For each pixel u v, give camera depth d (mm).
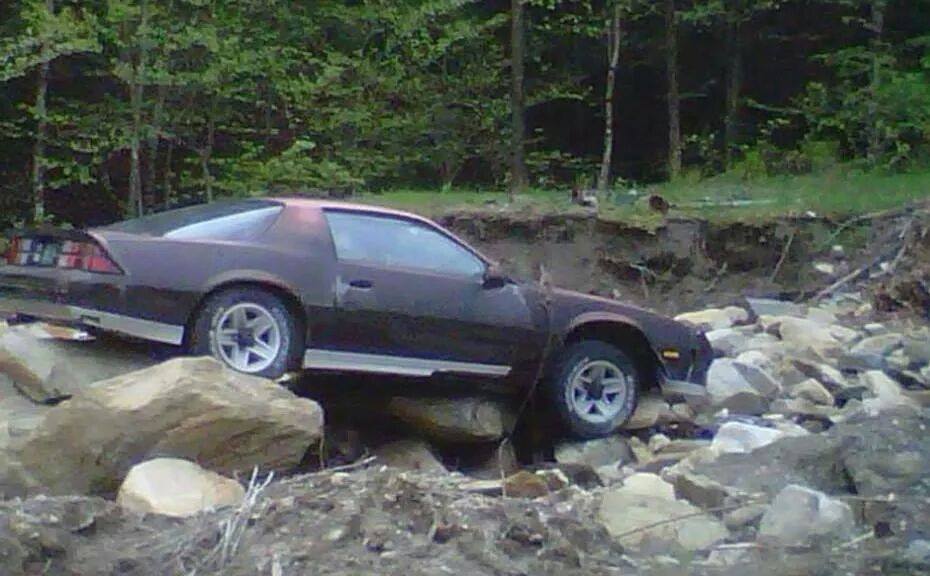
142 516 6398
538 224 17891
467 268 9875
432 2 23531
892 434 8039
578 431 10078
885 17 27750
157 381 7734
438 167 25609
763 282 17797
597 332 10266
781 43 29156
